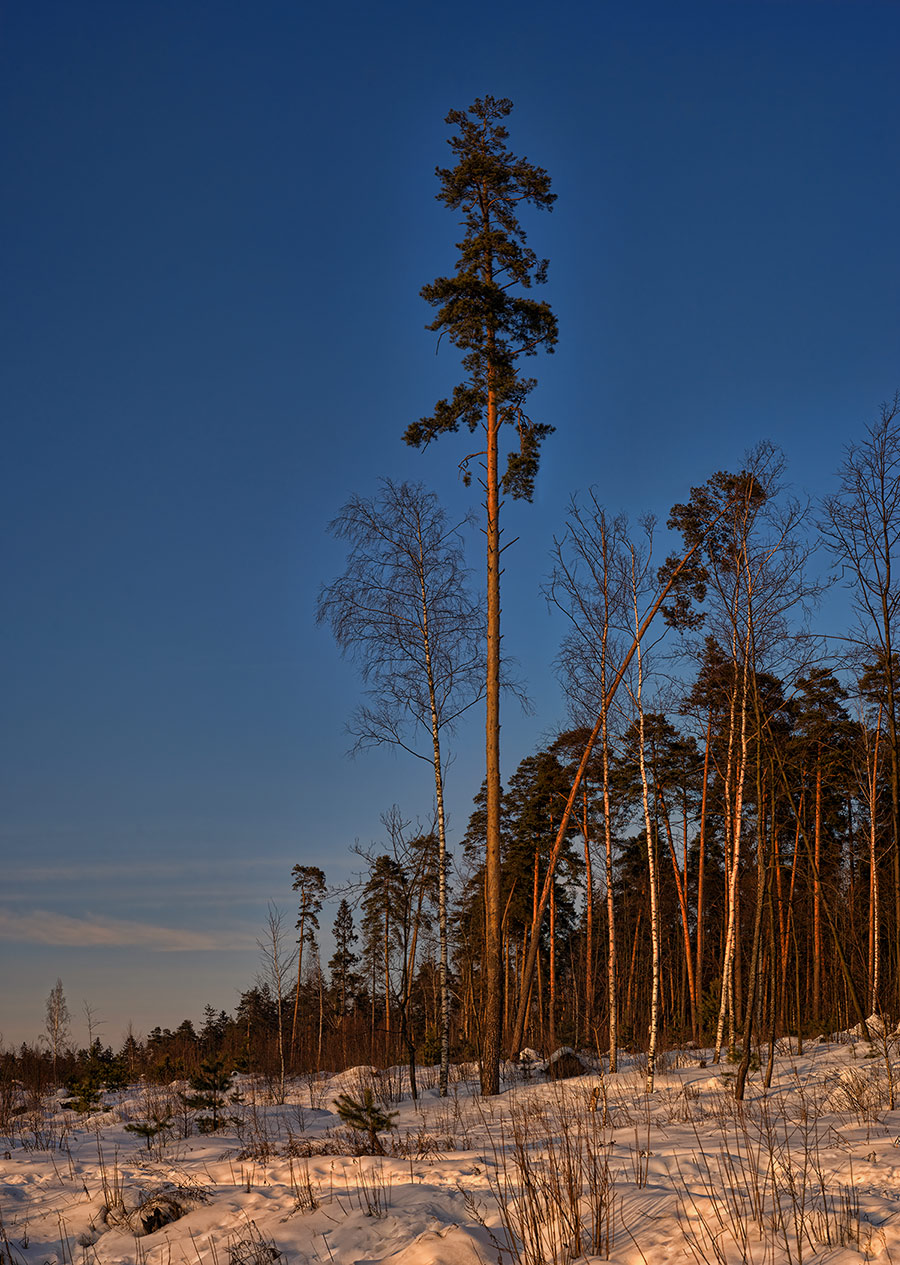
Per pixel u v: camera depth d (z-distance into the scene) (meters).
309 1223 8.91
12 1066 29.72
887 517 17.88
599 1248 7.09
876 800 32.47
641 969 41.12
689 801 34.69
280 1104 21.23
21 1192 11.22
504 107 23.30
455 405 22.69
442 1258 7.18
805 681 18.80
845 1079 15.31
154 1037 54.25
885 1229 6.53
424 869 22.78
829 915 24.86
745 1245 6.64
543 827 41.44
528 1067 24.88
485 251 22.84
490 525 22.44
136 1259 8.67
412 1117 16.91
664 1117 13.77
